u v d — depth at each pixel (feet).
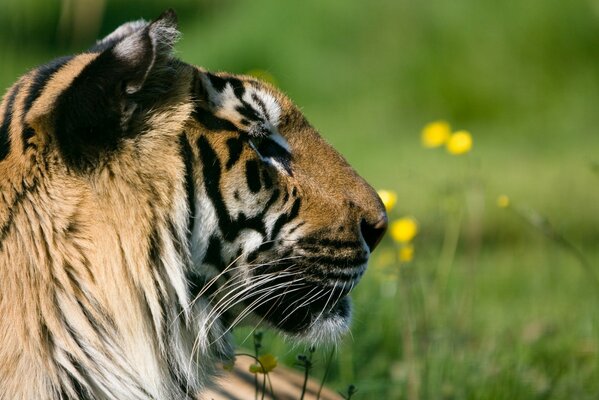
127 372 21.36
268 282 23.16
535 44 79.25
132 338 21.35
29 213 20.66
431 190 60.29
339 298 23.82
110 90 20.49
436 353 33.24
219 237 22.41
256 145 22.70
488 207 59.62
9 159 20.94
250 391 26.99
